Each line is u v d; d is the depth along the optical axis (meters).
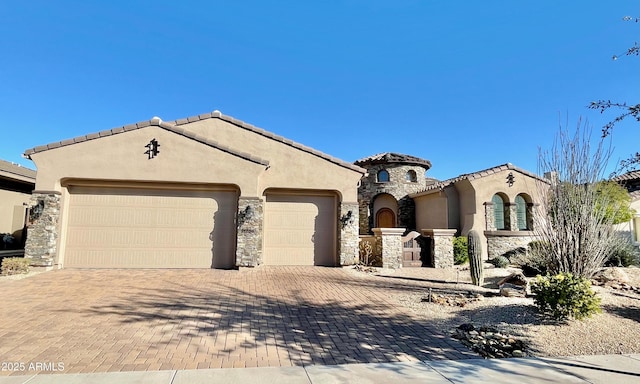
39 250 12.54
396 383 4.36
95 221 13.51
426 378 4.54
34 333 6.14
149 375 4.51
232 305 8.43
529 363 5.14
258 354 5.41
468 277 13.51
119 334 6.18
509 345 5.90
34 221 12.59
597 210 10.09
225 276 12.39
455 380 4.48
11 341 5.74
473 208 19.61
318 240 15.64
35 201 12.64
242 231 13.70
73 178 13.07
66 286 10.16
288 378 4.48
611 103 5.64
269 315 7.66
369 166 25.97
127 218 13.68
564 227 9.95
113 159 13.15
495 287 11.28
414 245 16.91
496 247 19.02
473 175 19.73
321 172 15.49
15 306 7.91
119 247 13.52
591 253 9.66
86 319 7.01
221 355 5.32
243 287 10.59
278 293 9.91
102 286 10.25
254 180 13.94
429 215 23.19
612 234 10.41
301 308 8.33
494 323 7.20
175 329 6.53
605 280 10.70
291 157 15.46
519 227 20.31
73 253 13.28
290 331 6.60
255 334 6.38
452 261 16.53
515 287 9.95
